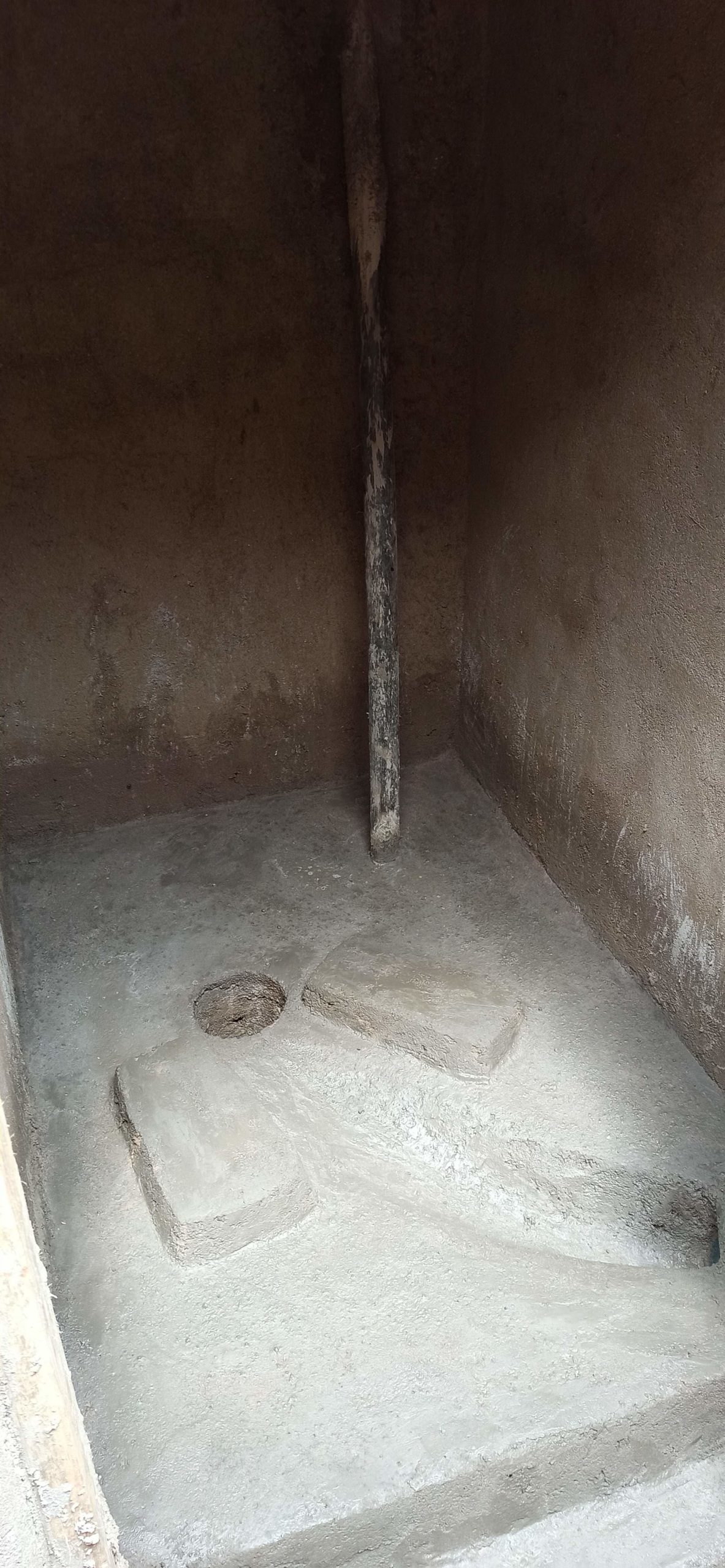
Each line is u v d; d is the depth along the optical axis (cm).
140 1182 219
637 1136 218
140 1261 206
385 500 277
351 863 307
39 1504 137
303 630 316
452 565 324
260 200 265
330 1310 196
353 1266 204
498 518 295
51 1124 233
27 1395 129
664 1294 199
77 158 250
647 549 224
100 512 284
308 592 312
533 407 265
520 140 254
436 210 280
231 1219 203
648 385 215
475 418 302
